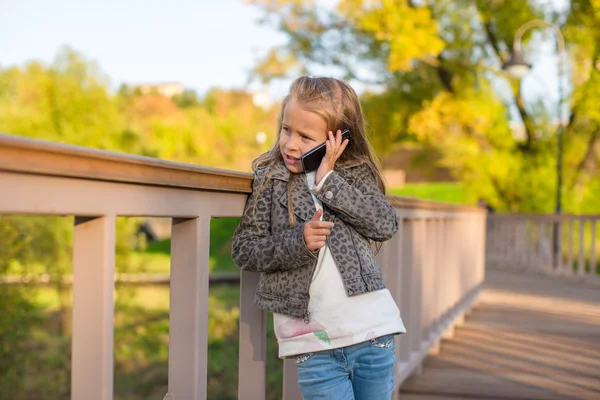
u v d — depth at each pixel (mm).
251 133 28266
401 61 14609
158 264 17984
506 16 15594
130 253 11477
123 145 18547
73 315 1306
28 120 16359
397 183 27609
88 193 1233
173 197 1542
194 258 1679
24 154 1045
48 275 9062
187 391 1682
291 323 1815
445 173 27828
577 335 5258
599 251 15375
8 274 7051
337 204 1771
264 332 2082
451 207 5383
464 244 6559
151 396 8492
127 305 11172
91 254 1297
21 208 1073
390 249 3416
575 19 15227
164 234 25938
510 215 12781
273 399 6965
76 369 1304
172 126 25500
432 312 4672
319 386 1799
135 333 10539
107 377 1297
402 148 27734
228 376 8266
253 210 1849
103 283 1290
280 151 1892
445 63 16062
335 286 1791
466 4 16359
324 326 1779
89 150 1183
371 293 1831
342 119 1853
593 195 15672
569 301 7516
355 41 17047
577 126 15797
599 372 4039
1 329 6949
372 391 1846
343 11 14961
